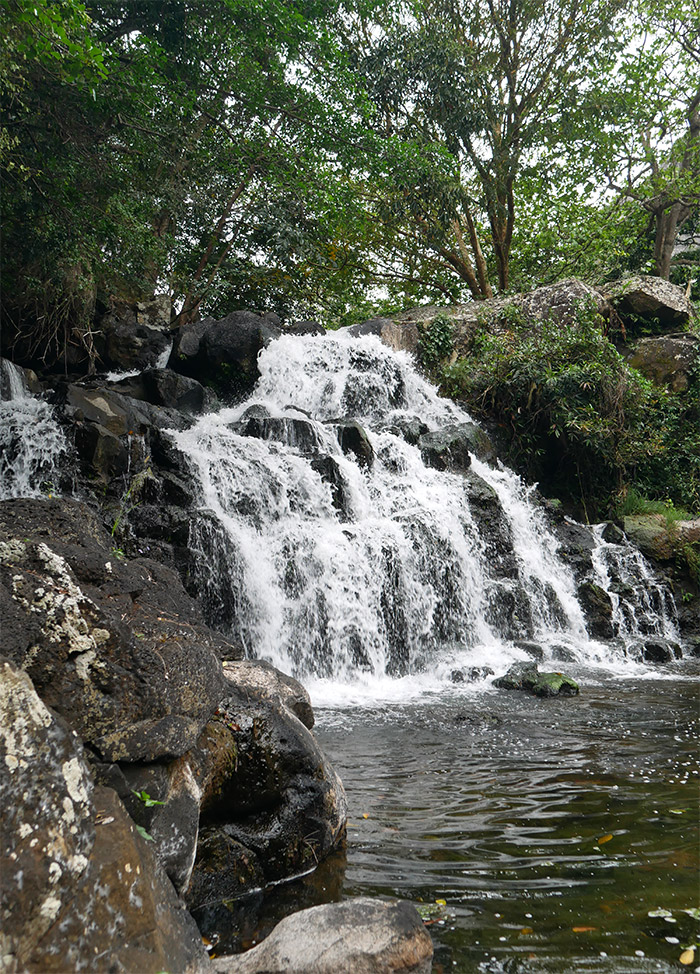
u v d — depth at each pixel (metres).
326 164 18.59
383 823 4.27
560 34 21.20
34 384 13.41
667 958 2.79
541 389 15.91
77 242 13.01
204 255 18.78
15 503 3.96
